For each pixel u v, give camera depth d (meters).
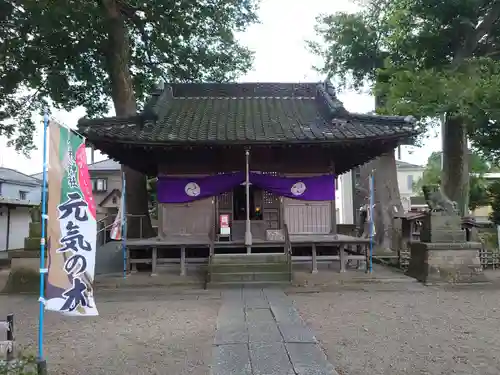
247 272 10.33
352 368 4.84
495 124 13.62
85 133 10.15
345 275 11.05
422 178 30.92
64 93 18.50
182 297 9.08
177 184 12.28
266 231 11.96
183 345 5.72
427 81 12.10
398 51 15.38
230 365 4.91
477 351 5.42
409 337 6.04
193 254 13.12
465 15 13.37
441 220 10.68
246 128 11.66
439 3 13.30
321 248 13.13
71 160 4.84
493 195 19.80
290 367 4.82
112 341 5.98
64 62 17.09
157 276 11.24
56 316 7.54
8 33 15.30
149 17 16.25
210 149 11.43
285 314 7.39
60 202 4.66
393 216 16.92
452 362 5.03
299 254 13.05
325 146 11.19
